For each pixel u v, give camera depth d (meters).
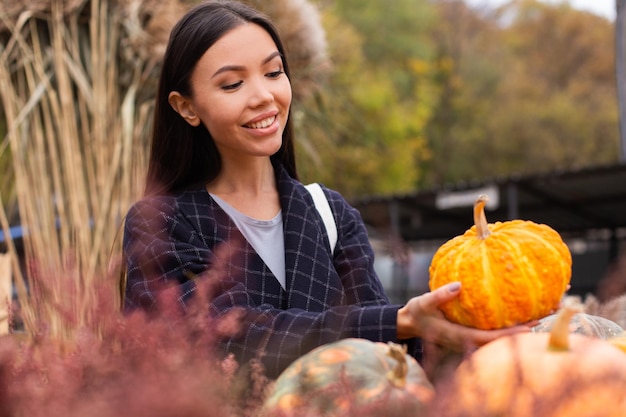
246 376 1.16
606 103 29.48
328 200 1.88
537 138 28.02
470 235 1.32
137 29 3.72
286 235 1.77
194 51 1.69
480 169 27.95
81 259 3.05
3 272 2.53
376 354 1.06
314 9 4.15
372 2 25.67
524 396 0.87
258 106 1.67
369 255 1.86
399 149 21.38
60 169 3.44
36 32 3.74
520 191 10.02
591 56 32.16
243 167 1.81
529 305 1.21
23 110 3.33
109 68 3.73
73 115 3.43
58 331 1.32
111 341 0.98
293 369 1.04
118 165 3.40
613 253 10.66
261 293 1.70
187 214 1.73
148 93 3.81
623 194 10.15
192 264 1.62
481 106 28.81
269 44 1.70
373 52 25.36
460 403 0.87
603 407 0.88
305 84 4.12
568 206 10.98
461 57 29.91
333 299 1.71
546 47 32.47
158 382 0.82
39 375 0.94
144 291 1.57
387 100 21.80
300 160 4.19
